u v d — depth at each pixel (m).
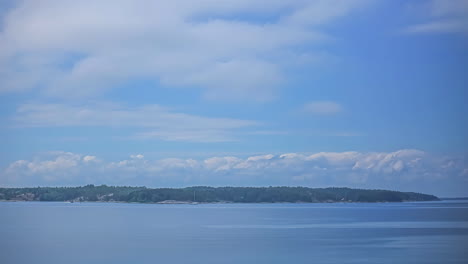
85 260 71.75
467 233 114.00
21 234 115.19
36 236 109.38
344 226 144.12
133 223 161.12
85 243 94.00
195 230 129.88
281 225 150.75
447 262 69.19
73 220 179.75
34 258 73.56
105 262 69.94
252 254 77.88
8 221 170.88
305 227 140.88
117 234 115.56
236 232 122.00
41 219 185.00
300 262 69.81
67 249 84.00
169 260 71.69
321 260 71.62
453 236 106.69
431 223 155.00
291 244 92.19
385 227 137.75
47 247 87.00
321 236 109.69
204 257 74.56
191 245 90.56
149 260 71.69
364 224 152.88
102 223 160.00
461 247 85.94
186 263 69.00
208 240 100.38
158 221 174.50
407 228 132.50
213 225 150.50
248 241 98.19
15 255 76.62
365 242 95.44
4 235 112.62
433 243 92.62
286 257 74.56
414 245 89.50
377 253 78.56
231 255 76.75
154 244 91.94
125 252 80.12
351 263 68.88
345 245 90.19
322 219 189.25
